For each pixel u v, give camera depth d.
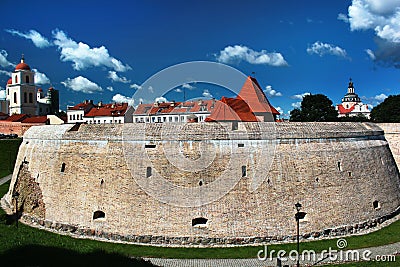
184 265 28.38
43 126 41.62
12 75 134.50
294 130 36.88
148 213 33.72
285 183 35.25
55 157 38.34
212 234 33.09
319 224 35.47
